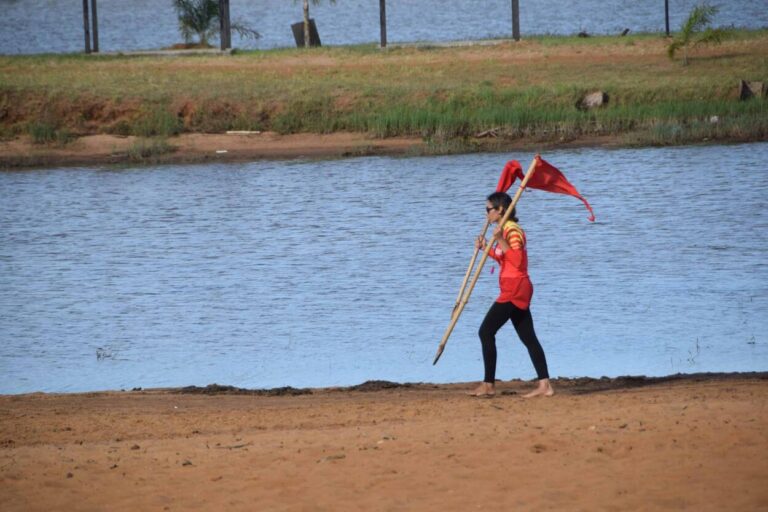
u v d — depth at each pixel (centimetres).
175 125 12238
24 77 13950
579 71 13575
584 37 16438
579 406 3077
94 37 16888
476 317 5406
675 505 2131
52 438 2998
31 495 2348
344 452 2572
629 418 2767
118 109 12519
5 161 11331
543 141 11400
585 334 4984
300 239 7531
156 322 5472
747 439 2494
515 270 3341
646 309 5381
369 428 2867
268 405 3512
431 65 14375
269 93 12731
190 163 11169
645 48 14838
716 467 2320
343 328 5266
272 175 10281
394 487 2302
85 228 8150
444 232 7612
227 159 11300
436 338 5044
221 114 12450
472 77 13512
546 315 5356
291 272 6550
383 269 6550
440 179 9706
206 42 17788
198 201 9112
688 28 13888
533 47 15375
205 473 2459
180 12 19400
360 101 12550
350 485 2327
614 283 5953
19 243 7669
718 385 3569
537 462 2416
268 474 2428
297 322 5403
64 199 9362
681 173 9381
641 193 8625
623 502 2156
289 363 4672
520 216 8025
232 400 3694
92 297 6053
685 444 2484
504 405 3186
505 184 3425
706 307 5372
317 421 3100
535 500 2188
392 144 11631
